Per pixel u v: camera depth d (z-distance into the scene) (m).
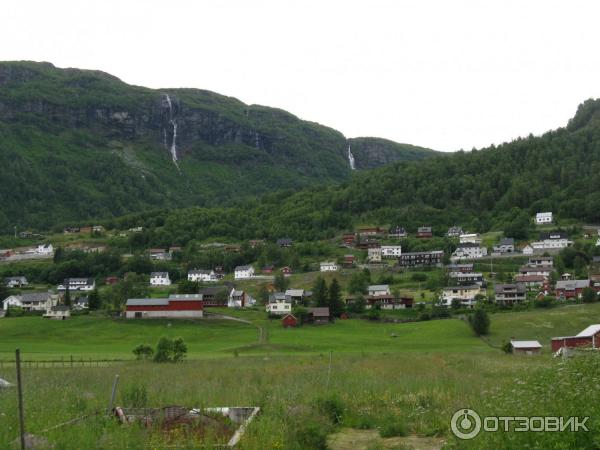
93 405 26.45
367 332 118.50
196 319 134.50
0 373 46.03
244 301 158.25
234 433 21.03
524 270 174.25
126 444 19.00
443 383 33.91
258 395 28.86
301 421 22.28
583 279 155.75
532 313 122.00
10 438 19.69
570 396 18.28
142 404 26.75
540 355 71.56
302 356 74.12
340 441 21.83
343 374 40.66
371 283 177.25
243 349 92.56
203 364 60.03
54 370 51.72
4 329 123.94
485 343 99.38
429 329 115.12
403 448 20.19
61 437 19.44
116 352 91.94
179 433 20.67
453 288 150.00
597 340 80.69
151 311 138.25
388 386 33.06
